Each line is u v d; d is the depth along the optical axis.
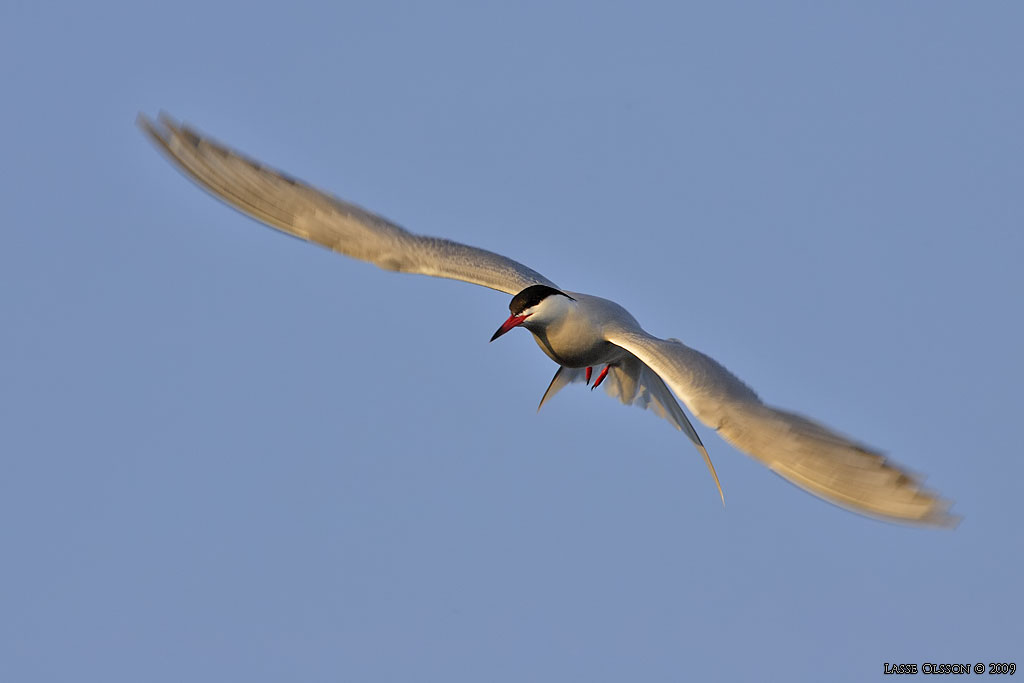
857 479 11.27
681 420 15.28
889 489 11.09
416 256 15.42
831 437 11.60
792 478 11.58
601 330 14.69
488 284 15.39
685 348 13.35
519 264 15.88
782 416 11.98
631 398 15.73
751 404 12.23
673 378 12.80
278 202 15.30
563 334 14.86
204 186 15.03
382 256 15.32
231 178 15.17
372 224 15.58
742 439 11.97
